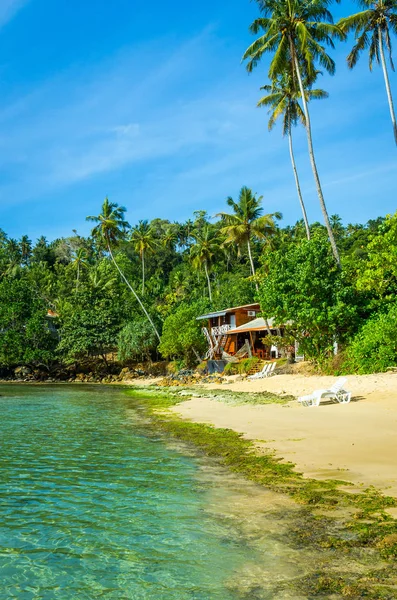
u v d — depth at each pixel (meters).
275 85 35.81
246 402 22.06
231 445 12.05
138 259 96.06
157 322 57.97
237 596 4.46
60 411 21.98
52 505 7.47
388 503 6.86
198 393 29.20
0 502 7.63
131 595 4.62
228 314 50.66
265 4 32.19
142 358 58.38
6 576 5.08
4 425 17.11
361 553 5.23
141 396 30.16
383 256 26.75
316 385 25.59
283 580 4.71
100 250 105.06
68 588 4.79
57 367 59.69
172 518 6.75
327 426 13.63
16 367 59.03
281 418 15.95
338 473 8.72
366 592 4.34
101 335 55.59
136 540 5.97
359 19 31.48
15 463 10.55
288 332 32.06
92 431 15.46
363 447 10.68
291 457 10.23
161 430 15.45
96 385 46.41
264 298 30.80
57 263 98.94
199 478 9.07
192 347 49.12
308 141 31.69
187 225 107.44
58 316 64.75
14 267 82.12
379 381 22.45
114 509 7.23
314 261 29.39
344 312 27.83
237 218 45.59
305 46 30.67
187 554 5.48
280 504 7.19
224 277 77.00
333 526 6.10
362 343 26.00
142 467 10.09
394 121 30.34
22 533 6.29
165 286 86.31
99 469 9.91
